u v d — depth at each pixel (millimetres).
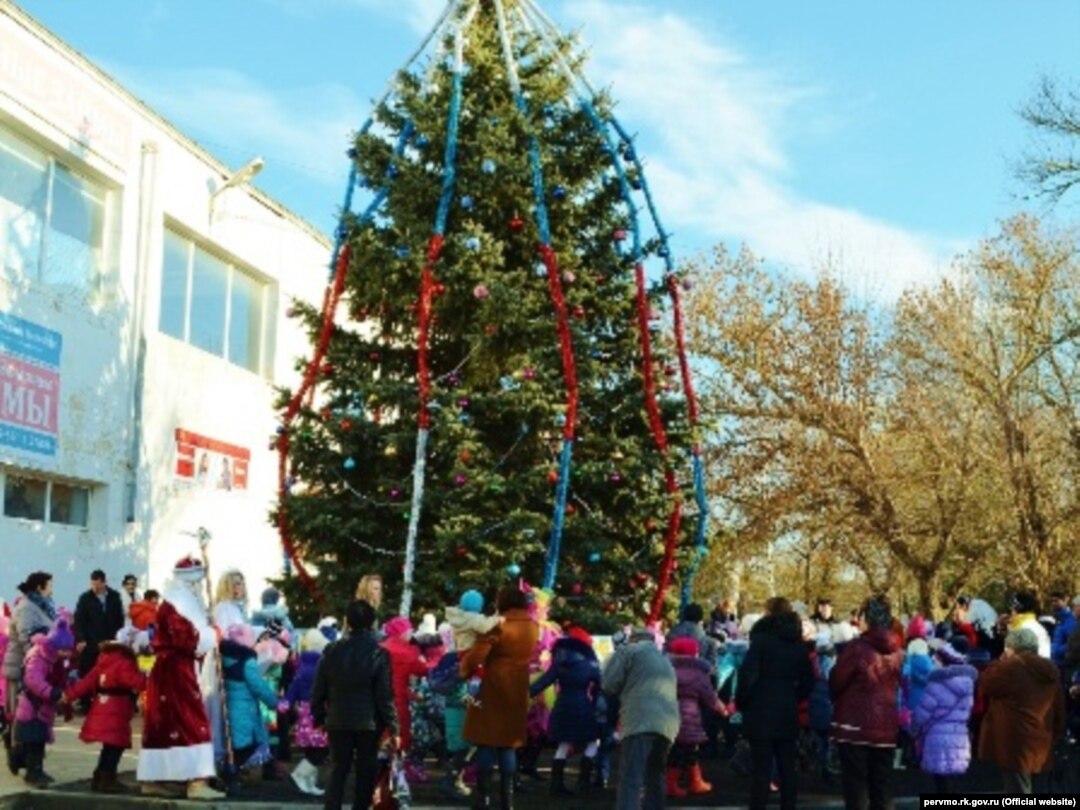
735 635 19828
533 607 15172
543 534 17828
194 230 26281
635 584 18922
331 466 18188
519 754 14852
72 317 22062
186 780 12141
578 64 19406
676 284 19203
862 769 11188
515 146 18359
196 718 12180
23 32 20562
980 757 11641
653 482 18797
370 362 18859
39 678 12797
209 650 12344
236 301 28812
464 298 18031
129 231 23812
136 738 17328
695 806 12953
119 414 23562
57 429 21562
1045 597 32625
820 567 40875
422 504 17344
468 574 16844
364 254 18375
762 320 35969
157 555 24844
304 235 31109
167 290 25875
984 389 34562
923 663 14008
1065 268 35531
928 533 36344
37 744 12906
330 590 17938
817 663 15414
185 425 25875
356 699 10492
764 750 11500
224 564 27531
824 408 34812
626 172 19297
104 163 22922
